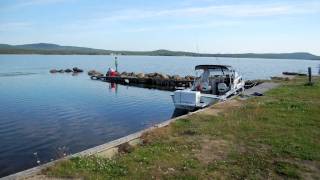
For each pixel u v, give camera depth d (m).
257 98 24.67
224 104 21.95
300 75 53.59
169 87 49.56
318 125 15.09
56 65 116.69
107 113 27.95
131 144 12.63
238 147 12.01
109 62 158.75
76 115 26.88
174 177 9.21
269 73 82.56
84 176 9.20
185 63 156.75
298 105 20.50
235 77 29.30
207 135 13.66
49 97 37.09
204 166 10.09
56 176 9.20
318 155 10.99
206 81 28.50
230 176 9.38
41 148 17.92
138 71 88.12
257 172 9.69
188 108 24.92
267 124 15.38
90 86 49.50
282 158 10.79
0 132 21.20
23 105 31.44
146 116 26.91
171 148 11.84
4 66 104.00
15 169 14.85
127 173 9.47
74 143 18.94
